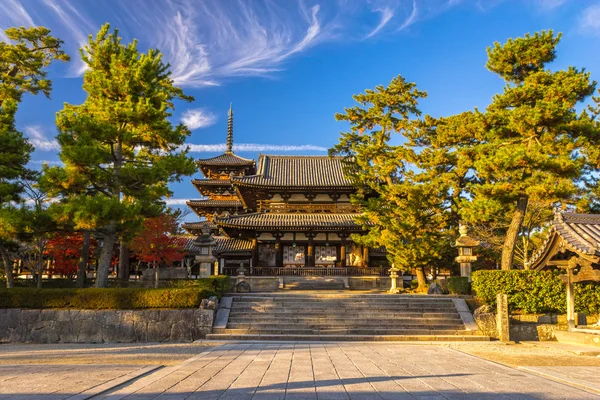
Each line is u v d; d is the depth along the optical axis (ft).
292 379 33.81
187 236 177.68
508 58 84.07
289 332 65.92
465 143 99.50
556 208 66.90
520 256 122.93
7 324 65.67
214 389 30.48
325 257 146.10
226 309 72.95
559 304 71.36
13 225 65.77
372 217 108.37
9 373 36.65
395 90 112.57
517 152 71.61
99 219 65.00
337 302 78.02
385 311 74.64
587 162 82.99
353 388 30.81
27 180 87.40
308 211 147.64
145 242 104.88
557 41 82.07
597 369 38.78
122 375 35.47
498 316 64.59
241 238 152.76
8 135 79.15
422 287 108.78
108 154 72.08
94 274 161.38
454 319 71.20
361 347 53.93
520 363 42.96
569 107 76.59
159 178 75.61
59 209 65.92
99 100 76.02
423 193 97.04
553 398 28.04
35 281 111.75
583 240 57.72
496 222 116.67
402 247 101.04
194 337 65.16
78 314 65.98
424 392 29.68
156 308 66.90
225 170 204.03
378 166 110.93
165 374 35.96
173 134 78.13
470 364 41.11
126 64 79.30
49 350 54.03
